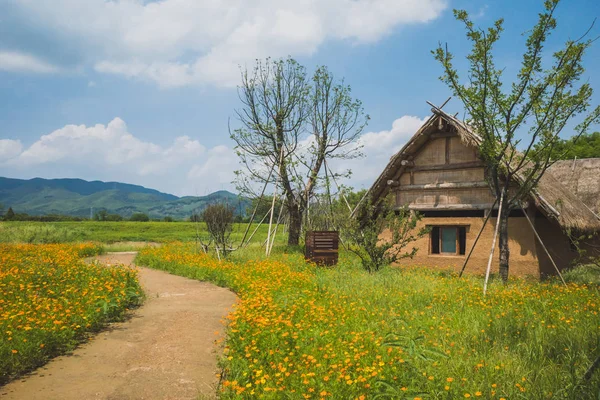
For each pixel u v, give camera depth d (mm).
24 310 7422
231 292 11930
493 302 8898
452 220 15648
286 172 23641
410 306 8633
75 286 9859
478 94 11820
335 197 21516
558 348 5922
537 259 13719
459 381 4781
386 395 4328
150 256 20000
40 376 5664
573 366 5008
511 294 9680
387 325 6973
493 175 12305
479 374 4988
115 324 8352
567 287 10594
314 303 8734
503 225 12266
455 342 6168
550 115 11297
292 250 22609
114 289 9781
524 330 6703
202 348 6910
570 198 16094
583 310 8070
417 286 10617
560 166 20281
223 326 8219
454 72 11977
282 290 9984
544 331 6512
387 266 14484
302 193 23906
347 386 4602
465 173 15398
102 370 5926
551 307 8445
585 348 5820
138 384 5453
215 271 14211
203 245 21156
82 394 5125
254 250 21891
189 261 16938
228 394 4820
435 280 11828
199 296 11297
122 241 36938
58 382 5473
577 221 13922
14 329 6363
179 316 8992
